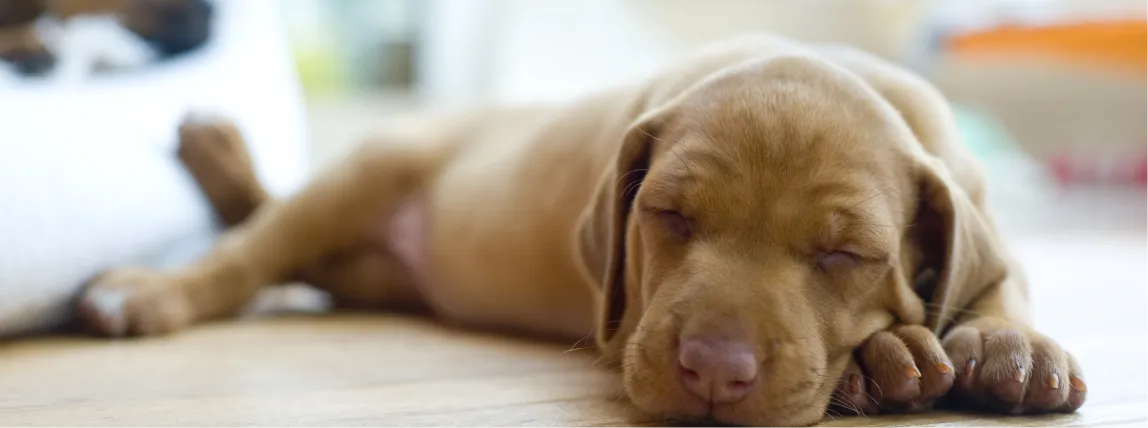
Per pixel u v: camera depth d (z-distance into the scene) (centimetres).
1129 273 100
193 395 60
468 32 147
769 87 60
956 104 180
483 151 79
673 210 58
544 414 58
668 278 58
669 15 149
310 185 80
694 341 55
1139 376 63
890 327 59
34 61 90
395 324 78
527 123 78
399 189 81
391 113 159
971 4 183
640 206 59
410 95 165
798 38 160
